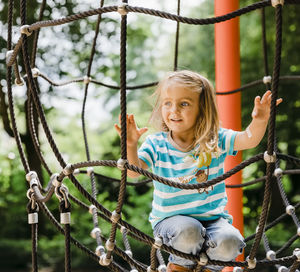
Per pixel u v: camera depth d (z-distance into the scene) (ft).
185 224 6.96
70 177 6.30
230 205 11.81
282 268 7.80
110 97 55.52
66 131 46.73
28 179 7.81
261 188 37.42
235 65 12.60
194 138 7.68
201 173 7.52
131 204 36.81
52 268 32.24
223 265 6.73
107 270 31.14
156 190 7.63
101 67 32.48
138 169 5.82
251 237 9.65
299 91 36.55
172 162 7.65
